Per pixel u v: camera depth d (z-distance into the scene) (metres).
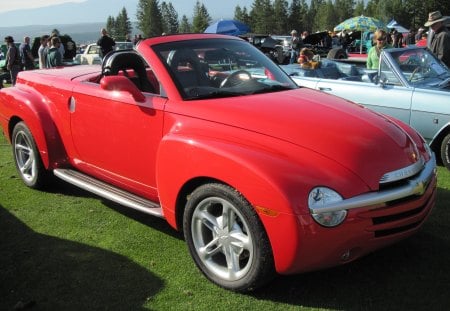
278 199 2.92
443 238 4.11
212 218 3.40
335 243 2.97
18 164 5.58
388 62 6.66
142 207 3.95
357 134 3.37
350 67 8.09
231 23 27.58
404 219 3.20
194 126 3.57
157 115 3.82
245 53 4.55
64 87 4.75
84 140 4.57
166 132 3.75
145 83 4.52
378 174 3.15
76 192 5.38
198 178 3.40
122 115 4.09
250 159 3.09
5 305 3.28
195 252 3.54
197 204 3.41
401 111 6.47
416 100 6.32
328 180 3.01
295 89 4.34
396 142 3.44
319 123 3.44
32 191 5.41
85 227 4.46
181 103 3.74
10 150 7.36
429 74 6.87
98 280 3.56
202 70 4.11
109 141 4.28
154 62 4.04
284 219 2.91
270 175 2.97
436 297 3.25
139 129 3.97
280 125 3.38
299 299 3.26
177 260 3.83
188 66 4.08
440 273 3.55
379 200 3.05
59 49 13.78
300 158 3.12
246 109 3.58
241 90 4.07
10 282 3.56
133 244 4.11
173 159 3.53
